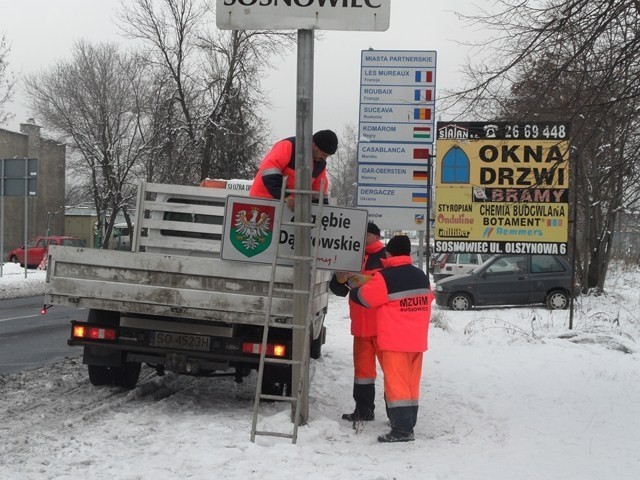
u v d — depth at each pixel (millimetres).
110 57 45438
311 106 6500
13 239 48562
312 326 7625
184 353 7461
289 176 6812
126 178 42906
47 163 52344
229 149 35344
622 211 20703
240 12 6527
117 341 7551
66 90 45781
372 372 7355
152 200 8312
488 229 13625
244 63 34844
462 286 19625
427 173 13031
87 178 48625
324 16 6480
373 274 6965
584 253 22156
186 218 8531
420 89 12922
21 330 14773
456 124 13453
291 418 6707
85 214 61969
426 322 6688
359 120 13047
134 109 43875
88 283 7223
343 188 55500
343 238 6613
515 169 13469
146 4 35125
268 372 7445
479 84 8109
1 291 23375
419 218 13133
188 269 7082
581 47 7441
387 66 12914
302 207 6492
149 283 7152
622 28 7484
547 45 7652
